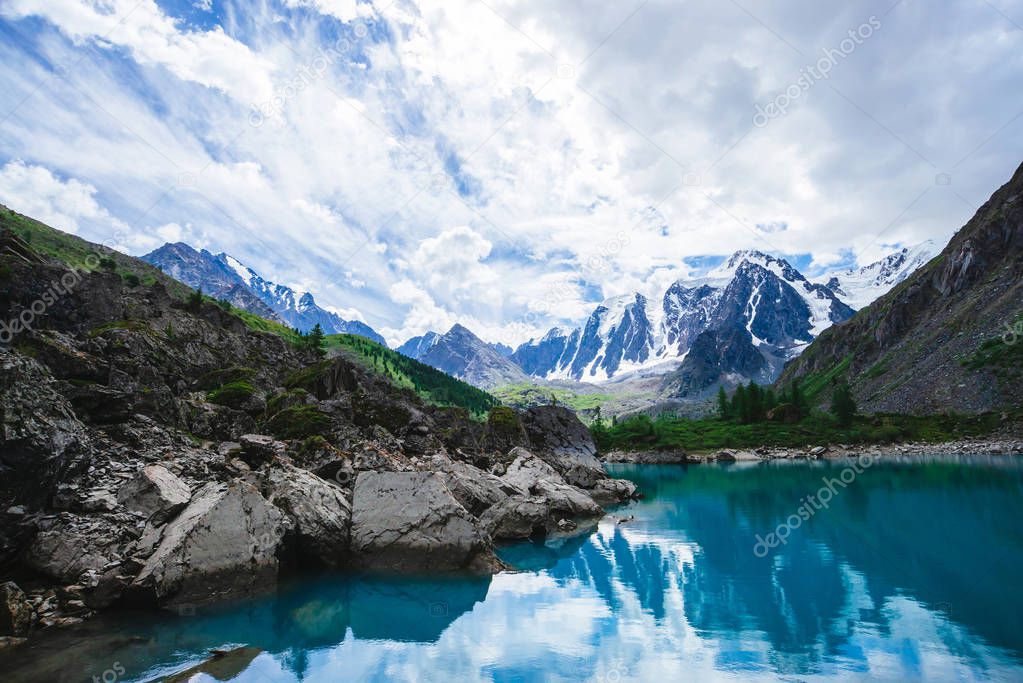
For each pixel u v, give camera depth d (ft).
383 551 102.78
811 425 586.04
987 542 118.42
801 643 67.67
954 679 56.59
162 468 96.78
